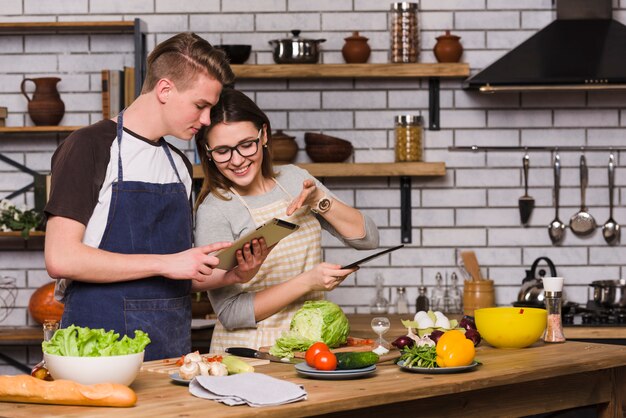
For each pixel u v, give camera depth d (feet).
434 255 17.10
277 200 10.82
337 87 17.08
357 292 17.10
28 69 17.16
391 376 8.15
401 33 16.47
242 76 16.14
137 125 9.39
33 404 6.96
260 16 17.07
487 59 17.16
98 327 9.11
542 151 17.12
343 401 7.09
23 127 16.12
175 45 9.07
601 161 17.13
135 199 9.29
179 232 9.73
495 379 8.18
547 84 15.55
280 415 6.72
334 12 17.10
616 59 15.67
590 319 15.35
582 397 9.61
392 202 17.12
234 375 7.50
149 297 9.31
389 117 17.10
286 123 17.08
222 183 10.69
